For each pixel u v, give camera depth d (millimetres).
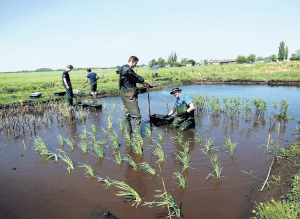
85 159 4102
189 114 5887
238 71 34219
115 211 2596
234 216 2469
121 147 4672
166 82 19500
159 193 2939
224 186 3076
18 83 26891
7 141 5246
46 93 13406
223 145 4645
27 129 6246
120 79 4836
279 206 2365
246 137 5129
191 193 2920
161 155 3959
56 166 3842
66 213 2580
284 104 6828
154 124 6441
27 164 3957
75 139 5273
